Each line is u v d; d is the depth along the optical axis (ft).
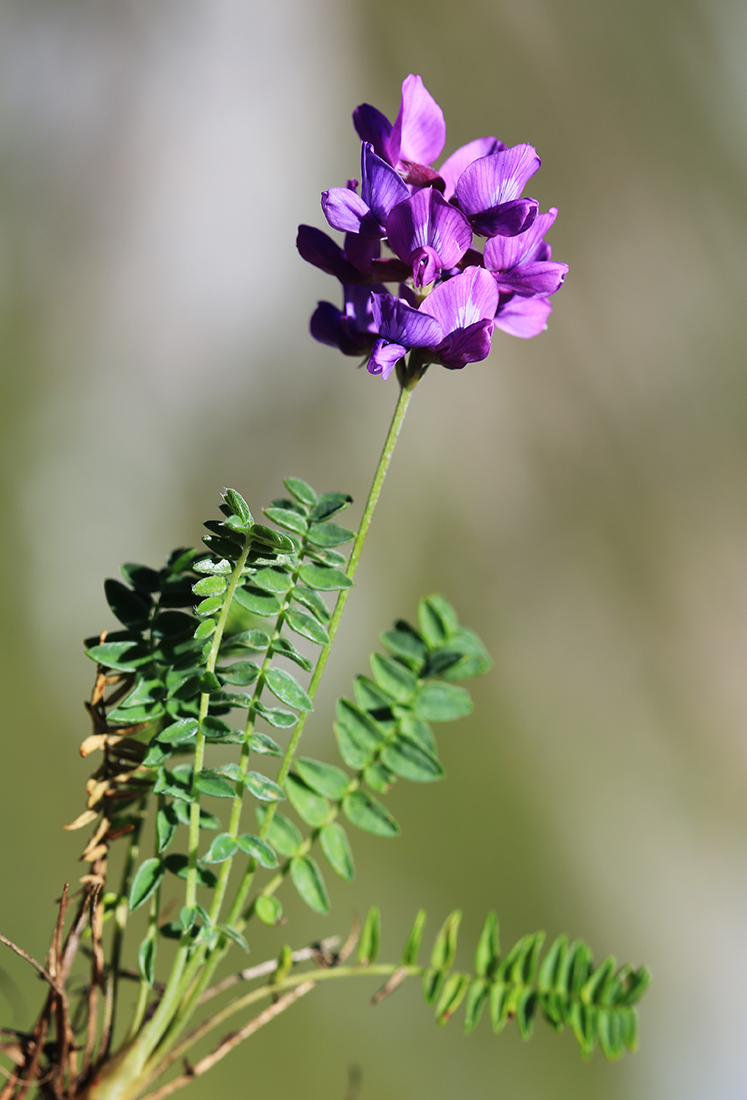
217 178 5.34
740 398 6.05
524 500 5.35
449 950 1.78
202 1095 3.00
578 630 5.28
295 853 1.77
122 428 4.91
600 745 5.06
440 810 4.35
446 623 1.83
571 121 5.82
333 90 5.62
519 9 5.77
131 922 2.68
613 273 5.84
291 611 1.72
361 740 1.78
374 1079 3.46
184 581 1.76
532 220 1.71
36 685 4.14
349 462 5.14
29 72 5.09
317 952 1.77
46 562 4.49
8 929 3.15
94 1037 1.75
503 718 4.85
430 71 5.62
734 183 6.31
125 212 5.16
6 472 4.56
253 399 5.20
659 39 6.14
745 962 4.82
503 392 5.41
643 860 4.79
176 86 5.34
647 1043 4.40
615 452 5.63
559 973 1.78
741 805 5.31
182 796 1.71
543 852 4.55
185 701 1.73
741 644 5.62
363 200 1.73
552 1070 3.85
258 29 5.49
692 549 5.66
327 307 1.77
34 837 3.57
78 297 4.99
